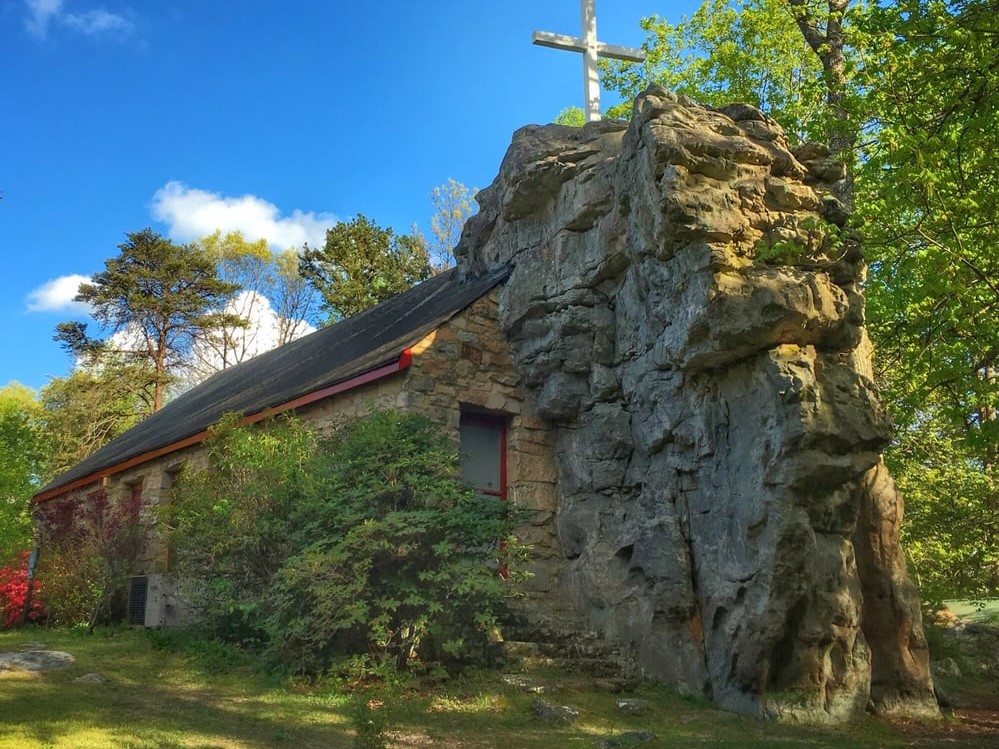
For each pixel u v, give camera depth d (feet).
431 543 26.40
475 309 36.68
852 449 25.91
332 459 29.60
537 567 34.32
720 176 28.32
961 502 42.11
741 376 27.43
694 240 27.30
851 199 36.99
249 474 32.73
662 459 30.89
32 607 45.01
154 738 18.15
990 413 36.63
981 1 28.58
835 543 26.09
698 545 28.71
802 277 26.61
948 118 30.12
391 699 22.47
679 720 24.14
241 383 65.21
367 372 35.12
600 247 33.35
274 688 24.44
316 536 27.30
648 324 30.99
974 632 47.83
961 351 30.35
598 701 25.39
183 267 123.54
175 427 58.03
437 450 28.40
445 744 19.39
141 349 122.72
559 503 35.60
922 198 28.32
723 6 65.00
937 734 24.99
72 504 48.37
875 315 32.17
